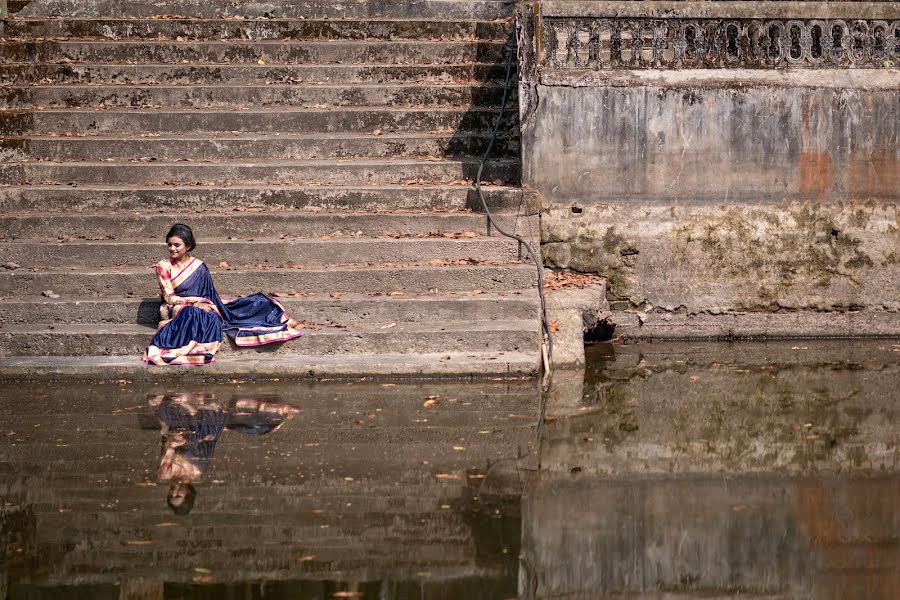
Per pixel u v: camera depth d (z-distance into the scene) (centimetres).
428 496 756
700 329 1338
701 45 1312
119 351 1098
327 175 1358
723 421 949
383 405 982
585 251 1322
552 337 1185
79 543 678
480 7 1664
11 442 866
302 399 999
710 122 1306
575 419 949
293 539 686
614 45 1316
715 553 670
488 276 1194
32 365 1059
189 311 1077
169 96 1487
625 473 809
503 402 999
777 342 1325
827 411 982
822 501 754
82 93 1479
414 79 1538
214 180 1350
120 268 1190
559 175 1310
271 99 1491
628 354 1248
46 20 1591
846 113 1308
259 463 820
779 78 1306
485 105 1491
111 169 1346
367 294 1172
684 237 1323
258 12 1667
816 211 1325
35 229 1243
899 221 1329
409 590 614
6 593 607
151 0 1664
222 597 605
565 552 670
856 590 621
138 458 829
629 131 1306
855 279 1335
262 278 1173
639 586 621
